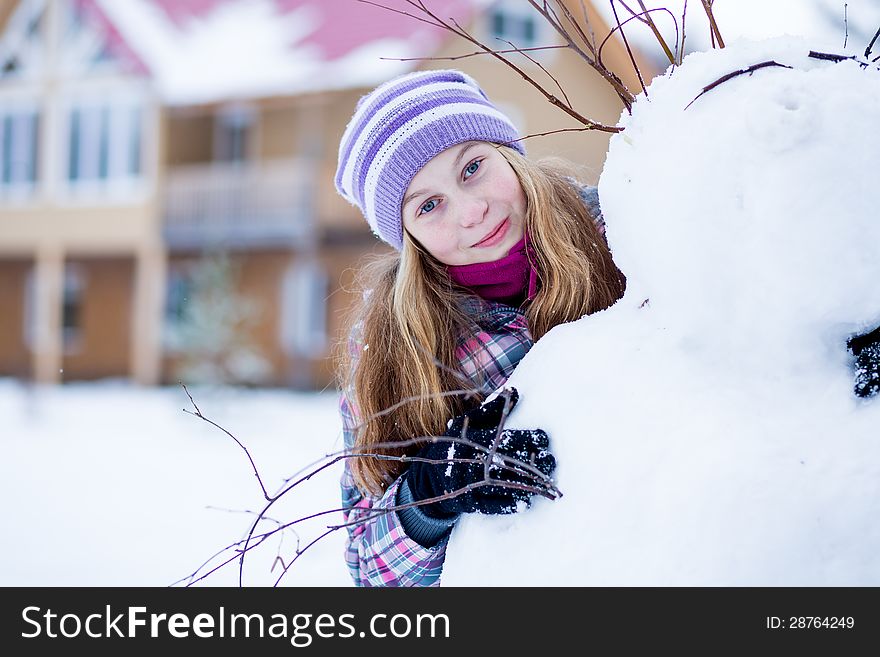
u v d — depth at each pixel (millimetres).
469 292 1473
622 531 942
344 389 1580
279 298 14047
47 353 15125
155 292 14430
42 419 10867
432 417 1370
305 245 13148
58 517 5582
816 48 974
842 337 945
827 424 918
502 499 1059
